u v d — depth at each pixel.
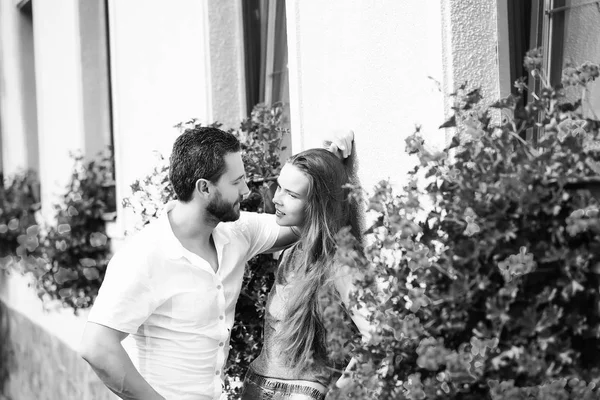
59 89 7.15
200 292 2.93
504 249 2.12
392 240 2.32
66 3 6.78
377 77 3.09
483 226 2.11
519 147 2.17
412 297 2.22
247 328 3.63
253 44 4.55
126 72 5.64
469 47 2.77
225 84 4.50
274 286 3.08
